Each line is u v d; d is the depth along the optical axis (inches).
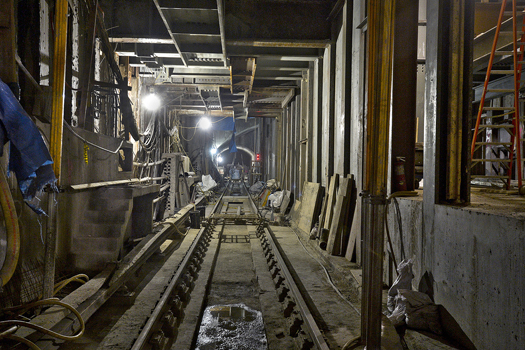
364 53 259.8
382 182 110.0
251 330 158.1
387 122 108.6
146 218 277.4
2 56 115.8
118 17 322.7
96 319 154.8
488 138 362.0
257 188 975.0
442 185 156.4
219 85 497.0
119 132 380.2
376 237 110.8
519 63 177.9
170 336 140.9
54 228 139.9
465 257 129.9
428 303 149.9
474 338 123.8
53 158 139.5
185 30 302.0
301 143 503.8
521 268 100.7
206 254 293.1
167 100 596.7
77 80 258.7
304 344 130.6
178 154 459.5
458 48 152.9
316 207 372.5
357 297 189.9
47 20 208.8
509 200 169.5
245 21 346.3
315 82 420.8
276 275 226.7
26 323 109.1
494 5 247.4
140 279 214.2
